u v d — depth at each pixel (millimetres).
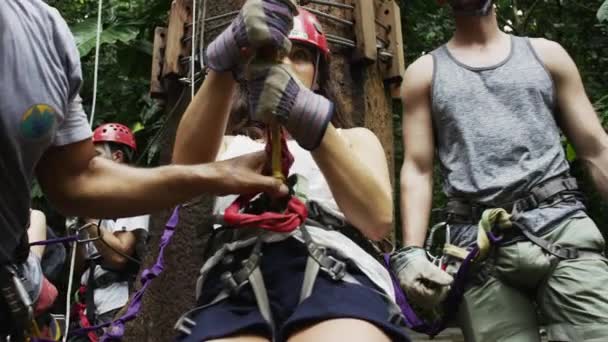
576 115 2957
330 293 1743
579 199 2867
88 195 1741
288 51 1743
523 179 2801
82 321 4617
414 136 3035
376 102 3234
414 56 8062
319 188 1982
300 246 1843
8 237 1643
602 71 8930
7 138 1535
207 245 1979
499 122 2885
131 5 7895
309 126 1723
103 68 7254
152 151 5430
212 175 1762
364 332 1644
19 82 1533
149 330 3209
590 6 9008
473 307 2826
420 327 2863
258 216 1780
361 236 1980
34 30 1576
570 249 2732
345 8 3180
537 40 3051
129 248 4684
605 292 2664
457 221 2924
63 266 4270
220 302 1828
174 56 3348
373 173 1870
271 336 1732
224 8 3250
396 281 2031
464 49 3057
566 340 2689
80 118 1758
